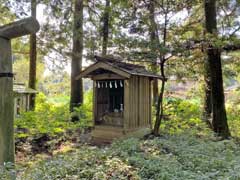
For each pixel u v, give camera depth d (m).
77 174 4.39
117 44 8.59
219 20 10.11
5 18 12.26
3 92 4.66
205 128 9.92
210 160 5.05
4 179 3.91
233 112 12.71
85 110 11.67
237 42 8.47
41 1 12.05
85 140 9.11
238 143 8.41
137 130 8.73
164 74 9.67
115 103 9.03
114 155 5.46
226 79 12.97
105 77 8.73
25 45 14.54
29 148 8.09
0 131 4.70
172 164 4.82
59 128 9.62
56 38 12.97
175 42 8.50
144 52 8.53
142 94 9.05
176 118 11.62
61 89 22.75
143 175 4.46
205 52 9.31
